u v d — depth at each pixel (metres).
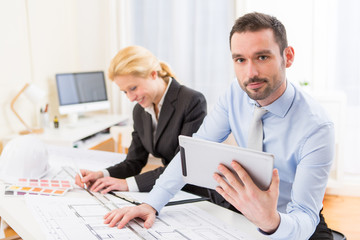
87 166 1.57
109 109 3.90
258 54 0.88
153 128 1.59
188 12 3.55
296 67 3.32
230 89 1.22
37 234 0.92
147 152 1.66
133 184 1.30
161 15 3.63
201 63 3.59
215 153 0.88
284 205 1.15
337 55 3.22
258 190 0.80
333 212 2.91
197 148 0.92
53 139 2.73
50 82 3.53
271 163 0.77
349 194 3.24
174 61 3.62
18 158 1.36
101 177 1.40
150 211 1.05
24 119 3.15
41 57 3.37
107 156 1.73
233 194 0.86
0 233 1.85
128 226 0.99
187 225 1.01
